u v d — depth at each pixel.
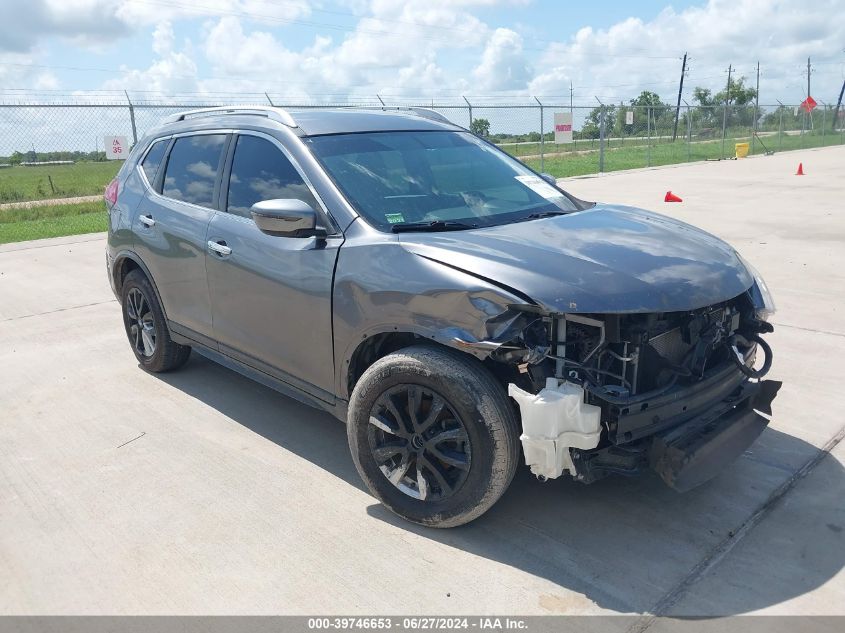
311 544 3.11
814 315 6.12
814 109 39.59
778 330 5.78
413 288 3.02
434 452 3.05
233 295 4.01
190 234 4.28
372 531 3.20
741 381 3.35
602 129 22.42
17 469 3.85
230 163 4.19
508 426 2.88
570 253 3.07
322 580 2.87
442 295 2.92
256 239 3.80
